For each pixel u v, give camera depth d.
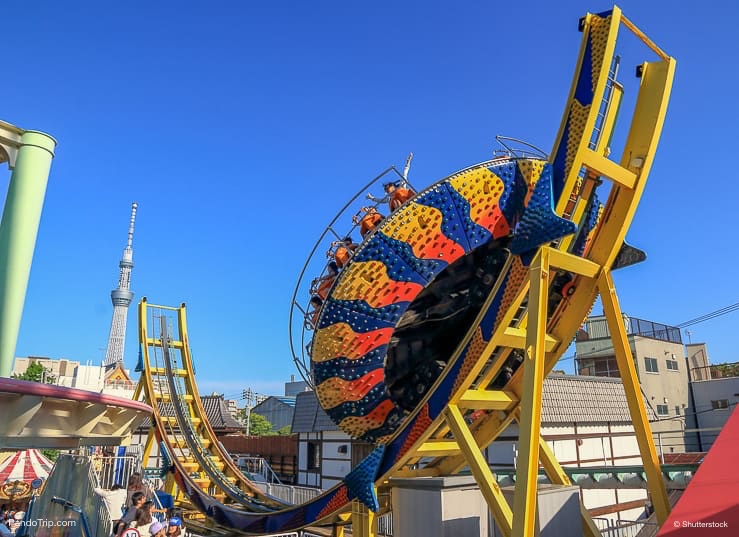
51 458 38.28
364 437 13.12
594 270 11.26
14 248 8.85
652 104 11.02
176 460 21.16
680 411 36.00
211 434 23.59
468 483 11.23
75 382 67.56
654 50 11.12
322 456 30.58
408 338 12.66
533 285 9.81
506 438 21.69
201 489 19.58
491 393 12.20
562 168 10.37
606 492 22.84
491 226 11.51
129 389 68.12
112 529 12.29
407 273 11.15
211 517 18.02
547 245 9.95
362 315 11.31
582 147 10.07
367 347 11.62
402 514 11.50
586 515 11.58
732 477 6.20
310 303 12.58
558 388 24.06
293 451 35.00
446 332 12.76
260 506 17.34
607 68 10.02
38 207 9.17
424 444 11.98
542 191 10.23
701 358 42.06
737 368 45.78
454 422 11.09
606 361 35.75
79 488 14.89
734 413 8.03
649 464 10.47
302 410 33.34
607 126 10.85
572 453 23.19
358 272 10.95
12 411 6.70
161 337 25.75
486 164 11.11
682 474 14.23
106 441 9.85
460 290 12.41
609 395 26.08
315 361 11.97
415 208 10.75
